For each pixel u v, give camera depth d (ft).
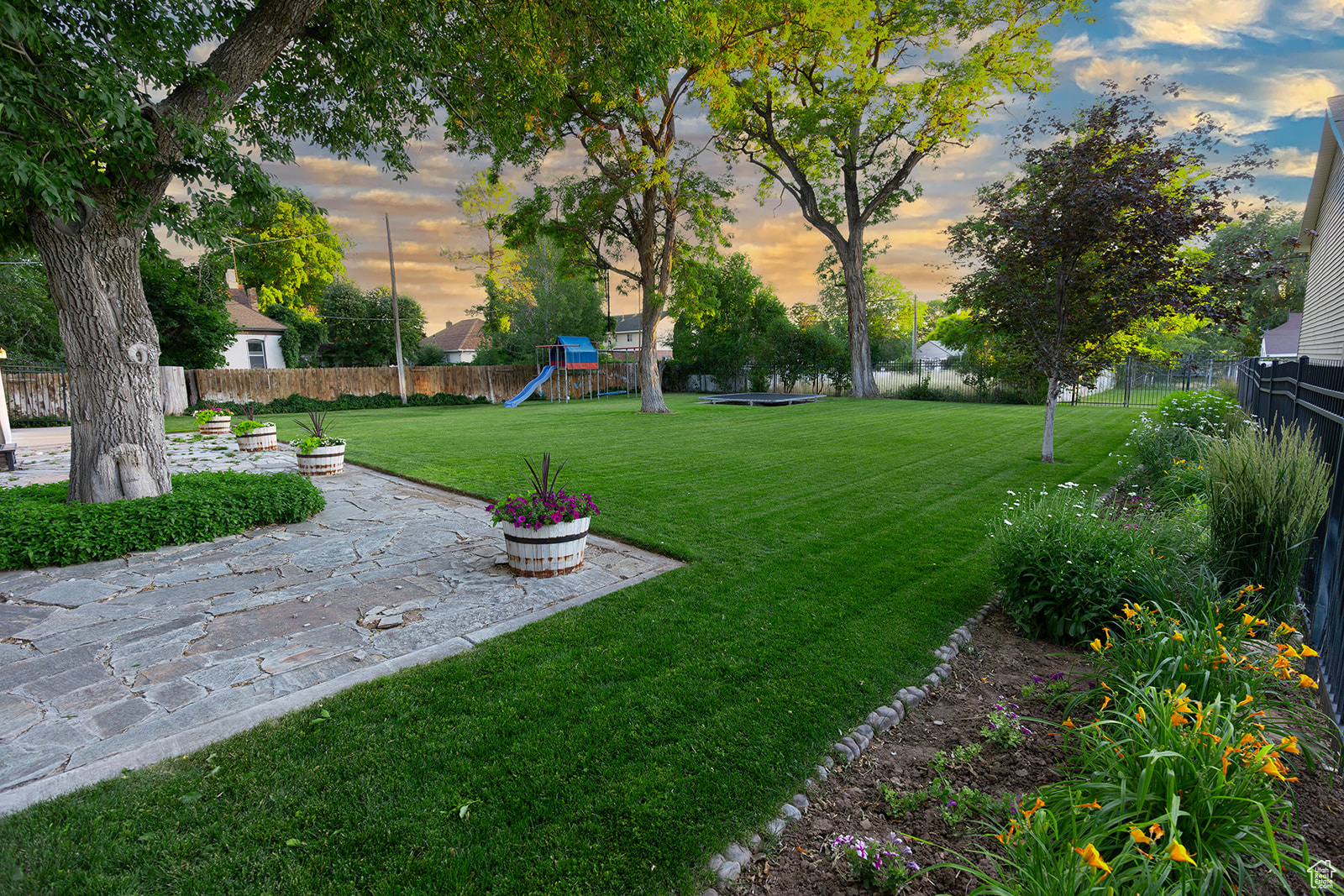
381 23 21.17
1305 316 48.03
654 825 6.75
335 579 14.93
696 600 13.39
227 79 18.67
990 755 8.07
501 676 10.06
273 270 104.63
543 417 62.49
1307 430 15.55
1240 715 7.20
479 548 17.65
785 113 74.54
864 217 84.84
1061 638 11.71
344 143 27.48
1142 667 8.61
